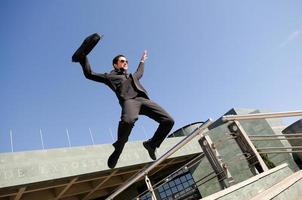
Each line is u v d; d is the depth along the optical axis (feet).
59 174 34.81
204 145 14.05
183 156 48.42
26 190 34.45
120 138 7.86
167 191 52.24
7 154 36.96
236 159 13.51
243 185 11.55
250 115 14.03
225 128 49.78
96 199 56.24
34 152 39.42
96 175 39.86
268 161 48.49
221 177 13.16
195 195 49.01
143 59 9.88
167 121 8.43
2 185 30.30
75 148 43.45
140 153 43.52
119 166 40.42
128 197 54.65
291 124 53.06
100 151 45.55
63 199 48.24
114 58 9.47
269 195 9.19
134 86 8.64
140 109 8.66
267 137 14.62
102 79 8.82
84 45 8.15
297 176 12.35
